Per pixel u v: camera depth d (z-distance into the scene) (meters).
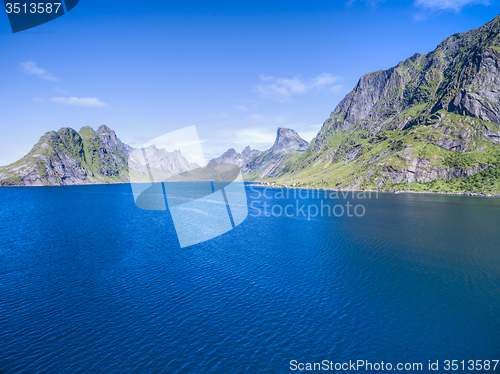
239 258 73.12
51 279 58.06
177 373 32.81
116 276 59.66
